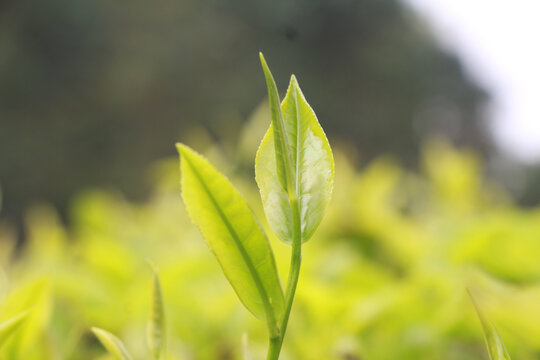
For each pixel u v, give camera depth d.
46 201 7.16
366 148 9.34
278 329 0.25
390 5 9.77
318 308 0.39
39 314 0.32
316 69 9.11
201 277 0.52
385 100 9.62
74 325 0.47
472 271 0.37
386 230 0.69
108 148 7.72
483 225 0.54
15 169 7.05
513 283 0.51
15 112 7.41
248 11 8.63
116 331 0.48
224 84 8.19
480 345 0.39
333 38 9.28
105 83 7.89
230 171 0.73
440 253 0.55
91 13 8.05
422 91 9.95
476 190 0.76
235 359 0.40
